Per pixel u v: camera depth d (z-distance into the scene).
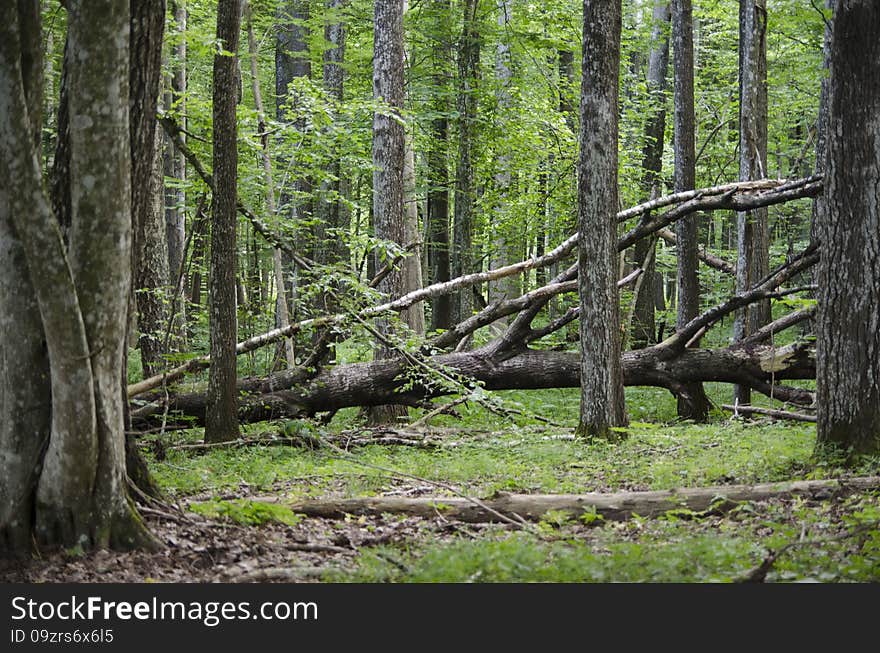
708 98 27.20
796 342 16.08
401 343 15.01
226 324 13.51
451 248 22.78
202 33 15.65
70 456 7.04
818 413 10.70
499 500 9.03
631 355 16.44
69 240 7.01
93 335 7.05
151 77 8.06
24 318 7.05
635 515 8.63
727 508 8.71
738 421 15.70
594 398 13.96
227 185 13.20
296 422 13.70
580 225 14.07
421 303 18.27
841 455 10.26
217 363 13.52
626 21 26.44
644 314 21.39
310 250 21.56
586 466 11.79
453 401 15.68
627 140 25.00
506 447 13.48
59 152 7.27
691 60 18.58
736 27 27.64
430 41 22.44
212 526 8.03
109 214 6.95
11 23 6.29
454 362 16.33
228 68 12.89
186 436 14.65
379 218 17.00
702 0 27.67
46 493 7.13
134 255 8.17
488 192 22.77
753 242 17.94
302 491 10.46
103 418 7.19
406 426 15.96
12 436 7.11
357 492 10.17
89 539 7.21
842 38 10.23
